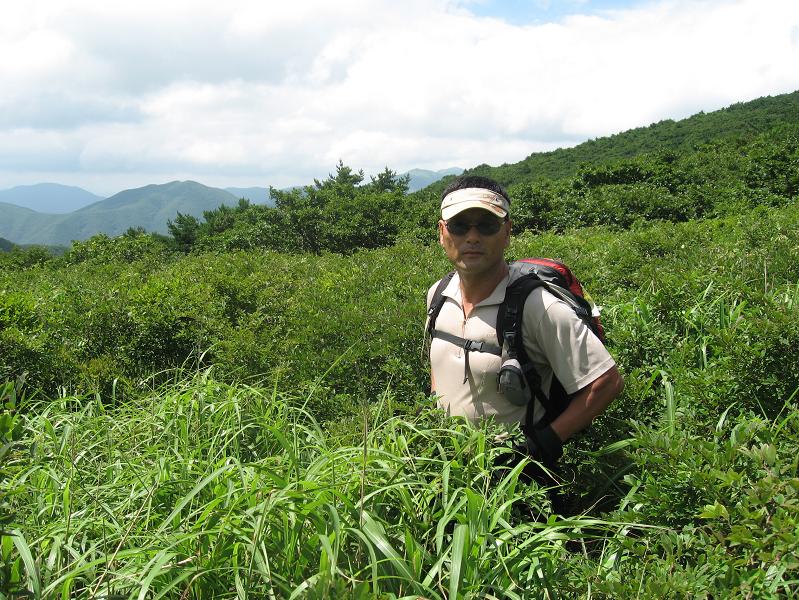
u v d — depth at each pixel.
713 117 80.50
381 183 38.31
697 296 4.59
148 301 6.48
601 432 3.22
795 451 2.39
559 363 2.82
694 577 2.04
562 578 2.24
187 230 36.72
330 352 4.97
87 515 2.74
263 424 3.53
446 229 2.97
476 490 2.60
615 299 5.45
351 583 2.03
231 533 2.24
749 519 2.06
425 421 3.12
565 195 23.09
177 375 5.21
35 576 2.00
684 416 3.01
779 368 3.09
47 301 7.61
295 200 25.42
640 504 2.57
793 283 4.99
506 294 2.90
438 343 3.16
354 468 2.61
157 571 1.99
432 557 2.29
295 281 8.17
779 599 2.00
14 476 2.88
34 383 5.38
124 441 3.57
